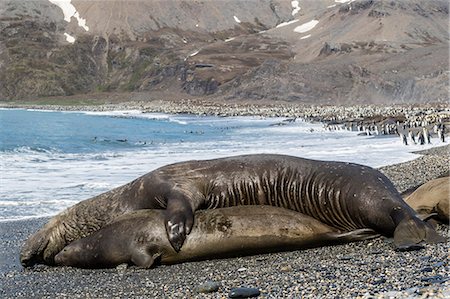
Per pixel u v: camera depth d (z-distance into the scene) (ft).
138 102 613.52
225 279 37.09
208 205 47.96
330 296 28.91
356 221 44.65
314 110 380.99
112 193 51.01
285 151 135.03
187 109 476.13
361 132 210.18
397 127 194.70
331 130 228.43
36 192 80.64
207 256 43.65
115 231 45.27
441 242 38.83
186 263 43.78
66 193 79.82
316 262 38.78
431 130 182.09
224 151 139.03
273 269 38.27
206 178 48.06
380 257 37.11
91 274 44.01
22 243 54.90
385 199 43.14
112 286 38.99
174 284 37.45
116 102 638.53
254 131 234.79
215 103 559.79
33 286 41.24
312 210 46.55
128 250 44.04
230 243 43.32
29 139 172.96
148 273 41.93
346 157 119.24
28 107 568.00
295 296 29.99
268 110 422.41
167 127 270.46
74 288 39.65
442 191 46.88
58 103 648.38
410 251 37.65
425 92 494.18
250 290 31.55
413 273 31.17
